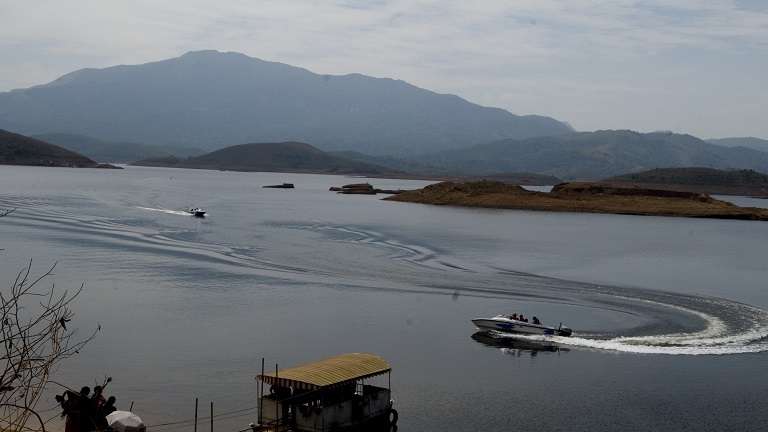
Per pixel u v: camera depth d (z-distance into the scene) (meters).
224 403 38.09
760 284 75.00
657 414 37.31
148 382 40.81
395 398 39.47
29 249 83.56
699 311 60.12
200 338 49.72
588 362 46.41
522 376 43.34
